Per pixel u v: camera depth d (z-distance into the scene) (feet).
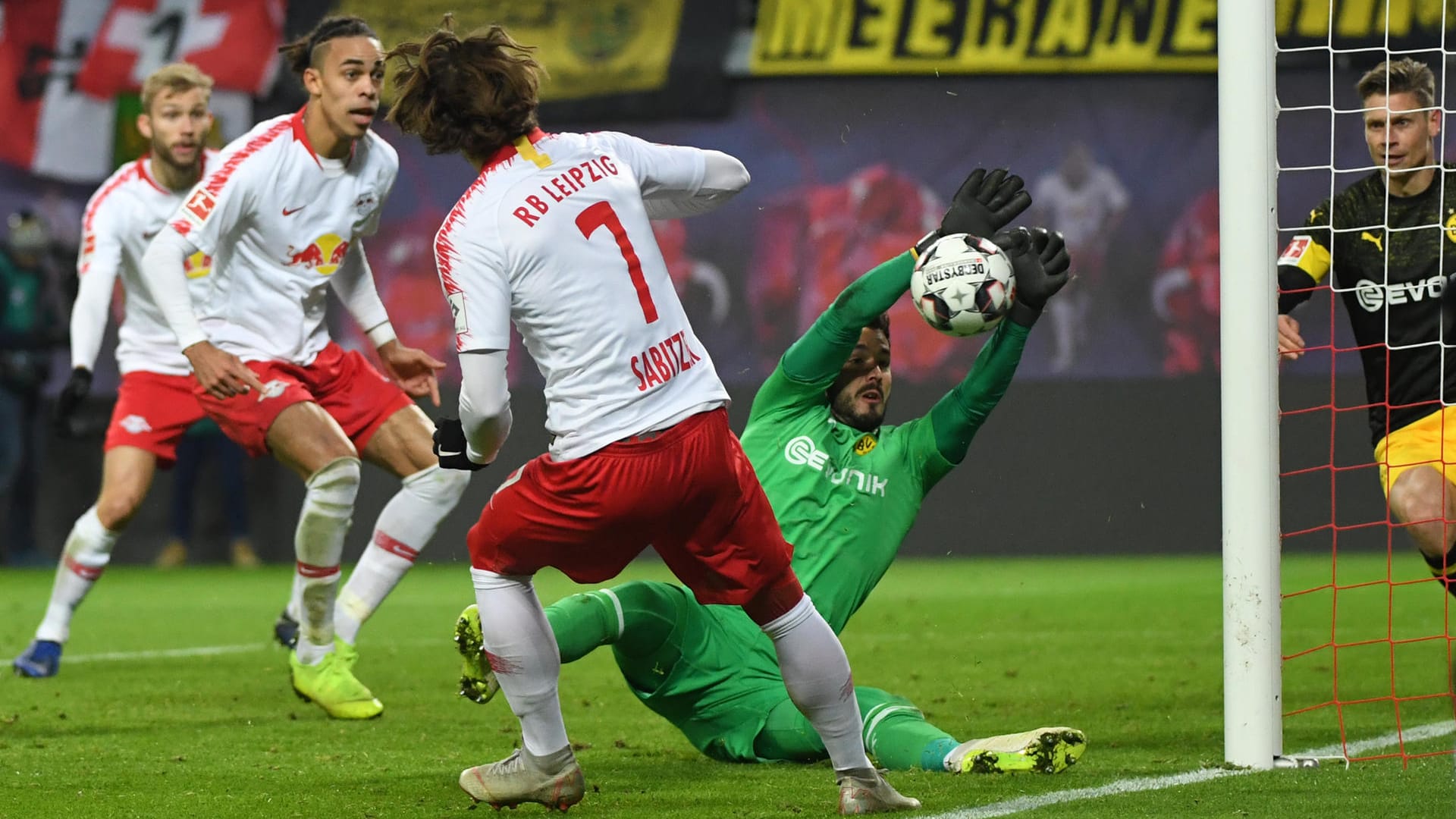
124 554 164.76
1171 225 166.09
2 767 48.37
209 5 171.01
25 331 157.48
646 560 160.86
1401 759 47.42
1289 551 157.07
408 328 167.73
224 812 40.78
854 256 169.37
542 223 36.96
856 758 38.96
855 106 169.48
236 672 76.74
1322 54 159.63
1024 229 43.98
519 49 38.17
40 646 74.74
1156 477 161.79
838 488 47.75
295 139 62.18
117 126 170.91
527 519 37.86
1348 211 59.82
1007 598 116.67
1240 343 46.16
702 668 47.50
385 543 63.21
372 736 55.26
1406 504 56.54
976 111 168.76
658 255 38.58
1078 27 167.22
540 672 39.52
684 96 171.22
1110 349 165.37
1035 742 43.27
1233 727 46.34
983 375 46.62
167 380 76.23
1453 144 134.00
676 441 37.04
